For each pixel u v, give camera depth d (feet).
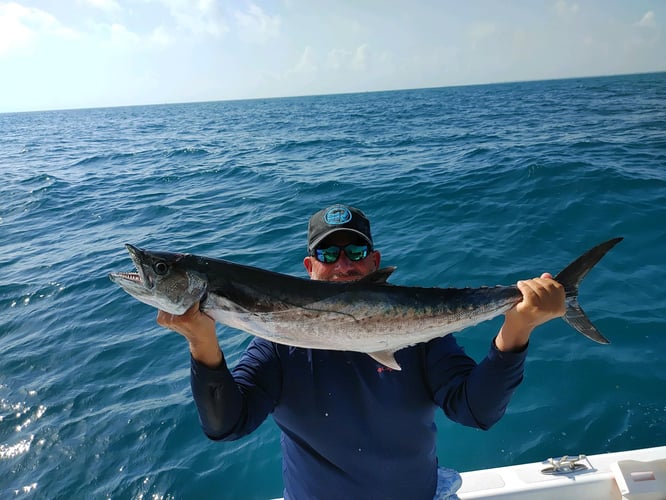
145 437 16.55
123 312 25.86
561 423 15.38
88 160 96.53
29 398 19.10
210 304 9.01
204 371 7.68
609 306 21.01
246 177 62.13
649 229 28.45
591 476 11.08
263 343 9.16
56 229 44.86
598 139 65.31
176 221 43.47
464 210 36.55
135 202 53.16
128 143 132.05
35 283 31.01
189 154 93.76
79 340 23.30
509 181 42.14
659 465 10.78
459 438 15.44
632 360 17.53
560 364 17.81
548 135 77.15
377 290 9.36
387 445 8.38
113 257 34.78
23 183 69.97
